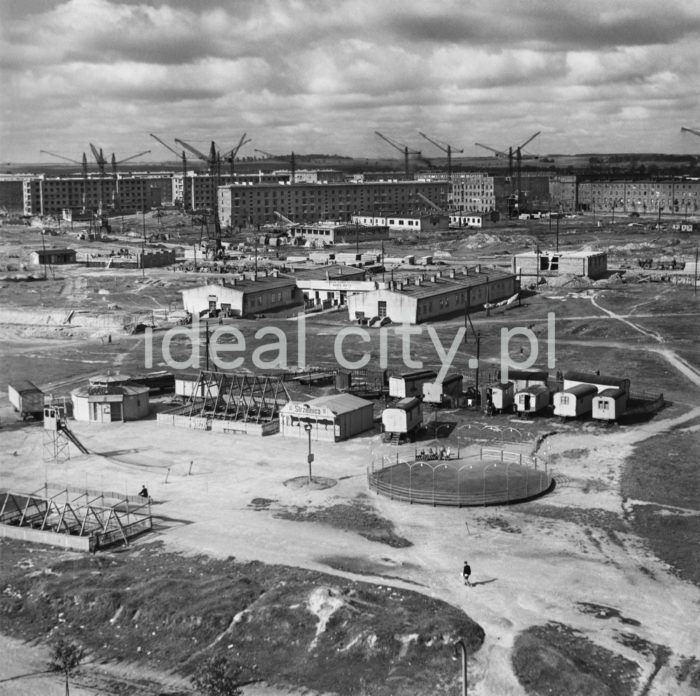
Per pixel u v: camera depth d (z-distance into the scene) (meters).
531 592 68.56
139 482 95.50
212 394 126.31
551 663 58.50
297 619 63.97
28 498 86.81
